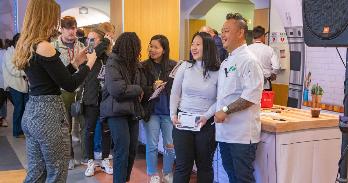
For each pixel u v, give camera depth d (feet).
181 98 9.94
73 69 8.18
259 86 8.35
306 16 6.78
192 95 9.63
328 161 9.65
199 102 9.54
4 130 20.94
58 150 7.70
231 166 9.20
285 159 8.96
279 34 17.80
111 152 15.62
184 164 9.72
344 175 6.58
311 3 6.64
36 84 7.52
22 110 19.15
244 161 8.57
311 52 15.29
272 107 11.51
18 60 7.47
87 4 39.99
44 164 7.92
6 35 31.40
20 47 7.45
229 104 8.54
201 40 9.53
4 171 13.89
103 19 41.01
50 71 7.30
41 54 7.20
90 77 13.16
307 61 15.56
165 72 11.84
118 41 10.59
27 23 7.41
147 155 12.25
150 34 17.42
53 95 7.64
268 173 9.09
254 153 8.80
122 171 10.78
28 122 7.57
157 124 12.07
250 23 36.96
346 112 6.51
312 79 15.28
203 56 9.50
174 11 17.83
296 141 9.12
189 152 9.66
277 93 18.37
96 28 13.83
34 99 7.57
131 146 11.17
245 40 8.74
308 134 9.27
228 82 8.68
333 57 14.20
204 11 32.04
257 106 8.68
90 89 13.24
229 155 9.12
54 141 7.59
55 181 7.75
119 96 10.25
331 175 9.75
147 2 17.26
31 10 7.39
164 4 17.60
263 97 11.35
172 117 9.84
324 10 6.40
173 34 17.92
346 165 6.55
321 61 14.79
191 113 9.54
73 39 13.23
